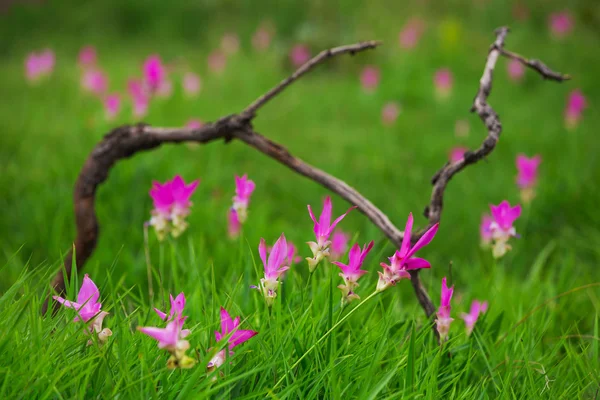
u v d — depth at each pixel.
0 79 11.30
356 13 15.38
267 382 2.14
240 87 11.87
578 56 12.93
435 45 13.64
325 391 2.15
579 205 5.89
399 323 2.91
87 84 9.05
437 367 2.38
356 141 8.73
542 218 5.79
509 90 11.64
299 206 6.50
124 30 15.76
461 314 3.04
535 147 8.34
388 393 2.25
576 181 6.25
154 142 3.31
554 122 9.73
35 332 2.06
